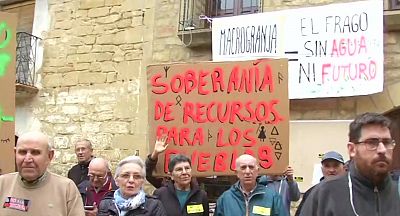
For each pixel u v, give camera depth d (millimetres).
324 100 6543
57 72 8469
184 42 7402
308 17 6547
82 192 4926
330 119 6480
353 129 2566
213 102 5098
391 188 2570
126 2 8070
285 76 4945
